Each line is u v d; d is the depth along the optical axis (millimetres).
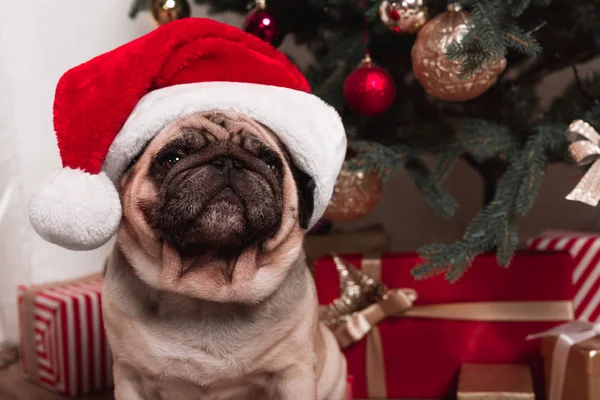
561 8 1055
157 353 798
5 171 1320
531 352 1067
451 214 1054
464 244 981
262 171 759
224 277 779
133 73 767
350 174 1080
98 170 761
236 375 815
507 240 966
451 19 953
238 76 829
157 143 758
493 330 1076
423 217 1593
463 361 1087
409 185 1582
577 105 1055
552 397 965
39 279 1385
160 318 797
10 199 1327
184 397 839
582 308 1087
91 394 1147
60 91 769
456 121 1063
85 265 1434
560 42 1098
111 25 1402
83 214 739
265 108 790
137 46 776
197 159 745
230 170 744
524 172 981
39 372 1164
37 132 1355
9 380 1197
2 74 1308
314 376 844
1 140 1312
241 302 794
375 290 1095
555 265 1052
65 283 1218
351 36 1121
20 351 1209
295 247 811
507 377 1015
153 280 781
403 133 1088
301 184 825
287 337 820
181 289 775
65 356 1114
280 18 1109
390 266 1093
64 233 745
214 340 800
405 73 1177
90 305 1136
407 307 1070
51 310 1120
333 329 1090
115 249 827
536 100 1138
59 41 1360
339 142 831
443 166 1053
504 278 1065
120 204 760
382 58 1157
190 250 772
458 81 956
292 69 876
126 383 832
